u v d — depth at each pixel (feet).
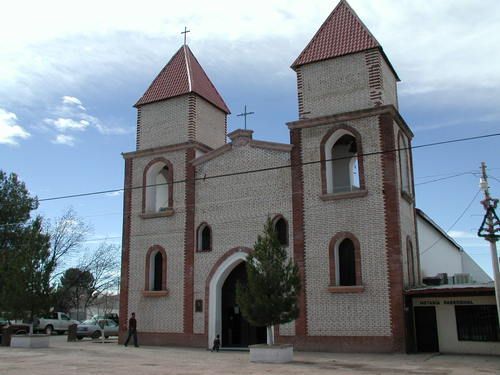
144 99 108.58
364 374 54.49
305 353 79.30
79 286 200.13
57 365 62.80
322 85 90.89
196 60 113.80
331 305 82.23
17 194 157.17
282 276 69.15
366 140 85.15
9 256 112.47
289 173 90.17
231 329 93.91
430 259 113.29
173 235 99.45
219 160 97.81
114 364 64.18
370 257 81.00
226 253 93.15
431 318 82.02
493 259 66.28
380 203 81.97
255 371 56.85
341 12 95.55
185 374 54.29
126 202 106.01
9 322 106.22
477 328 78.64
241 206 93.56
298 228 87.10
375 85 86.69
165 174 110.93
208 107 109.40
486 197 67.87
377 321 78.69
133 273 102.06
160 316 97.35
